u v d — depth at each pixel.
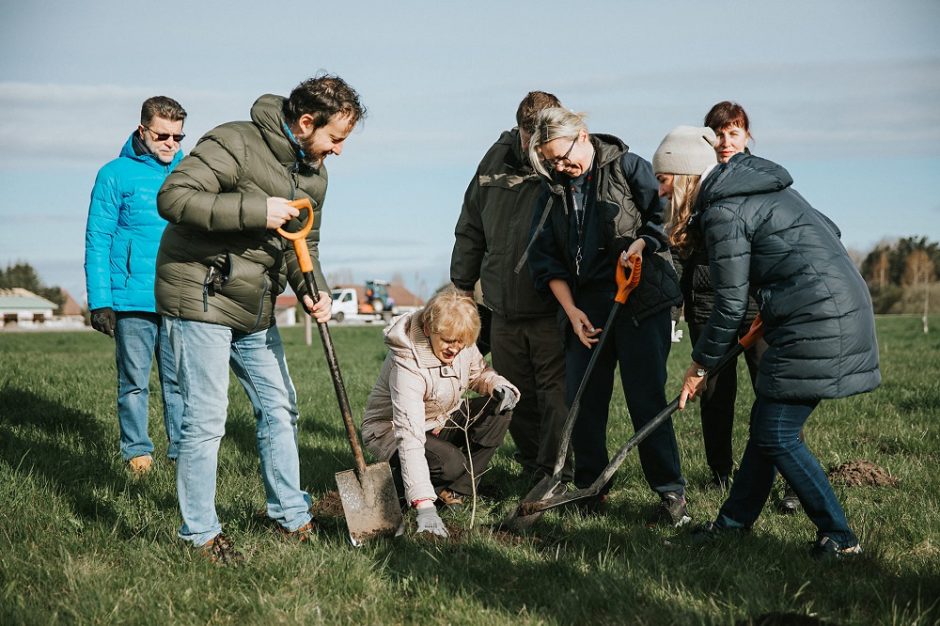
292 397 4.24
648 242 4.49
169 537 4.13
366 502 4.14
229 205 3.65
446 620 3.39
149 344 5.80
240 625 3.37
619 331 4.63
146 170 5.86
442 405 4.75
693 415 7.67
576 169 4.53
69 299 92.62
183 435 3.93
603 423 4.82
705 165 4.37
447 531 4.28
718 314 3.98
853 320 3.81
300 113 3.78
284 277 4.16
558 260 4.87
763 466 4.20
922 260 72.12
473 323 4.39
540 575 3.76
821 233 3.91
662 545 4.11
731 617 3.14
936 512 4.61
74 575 3.68
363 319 52.84
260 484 5.20
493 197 5.39
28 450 5.52
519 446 5.73
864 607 3.41
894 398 8.30
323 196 4.17
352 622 3.37
